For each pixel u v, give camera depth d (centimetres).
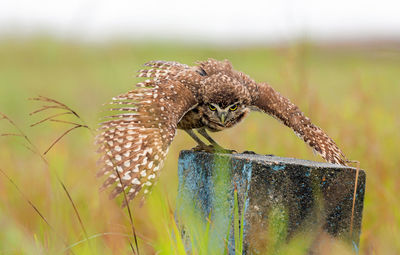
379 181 1174
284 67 1446
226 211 845
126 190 800
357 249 860
